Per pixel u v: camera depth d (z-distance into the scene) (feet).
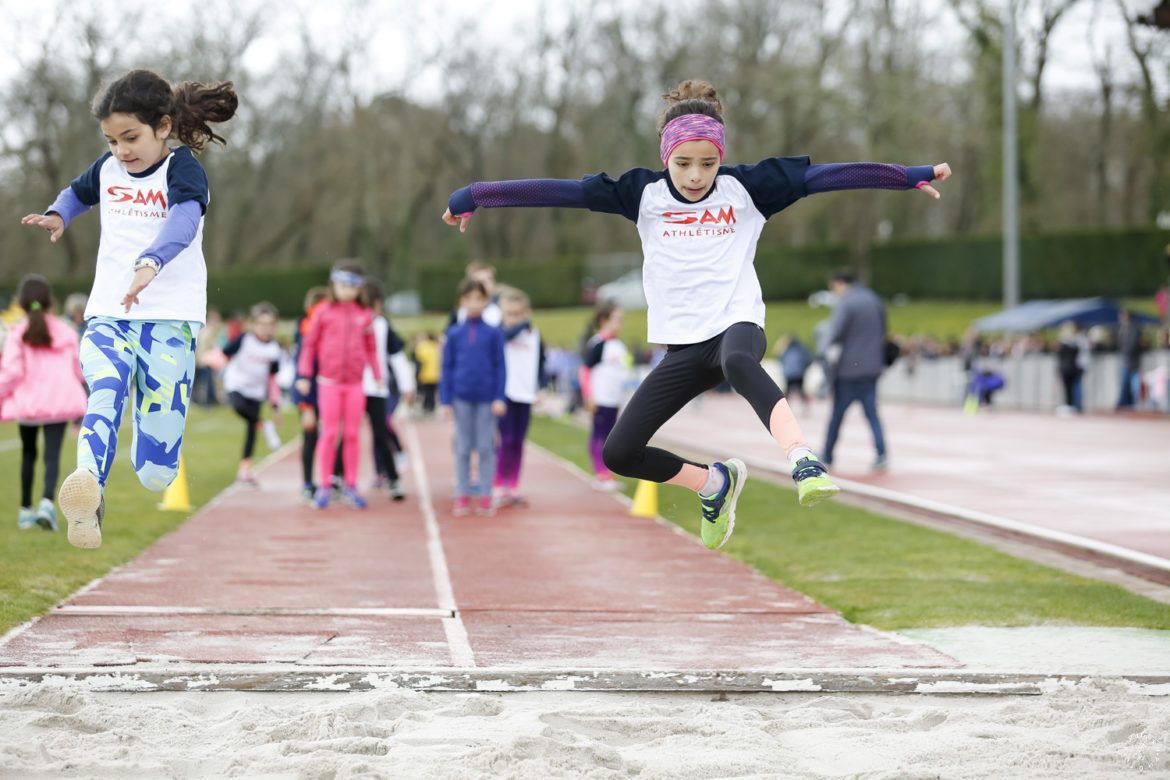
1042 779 21.36
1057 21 287.48
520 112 377.71
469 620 36.70
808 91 318.24
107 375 28.14
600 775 21.34
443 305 406.21
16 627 33.45
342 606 38.73
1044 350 204.64
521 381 71.67
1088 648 32.63
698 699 27.73
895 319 361.92
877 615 37.78
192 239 28.63
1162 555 49.88
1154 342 204.03
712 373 29.43
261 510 67.82
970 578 44.98
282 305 383.65
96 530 26.37
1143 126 300.61
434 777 20.95
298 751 22.43
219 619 35.63
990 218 360.69
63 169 291.99
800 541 55.36
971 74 307.17
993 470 89.97
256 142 334.85
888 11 307.78
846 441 122.31
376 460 81.87
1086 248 350.64
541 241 447.83
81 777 21.03
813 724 25.38
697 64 355.36
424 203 417.90
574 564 49.37
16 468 90.53
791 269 407.44
